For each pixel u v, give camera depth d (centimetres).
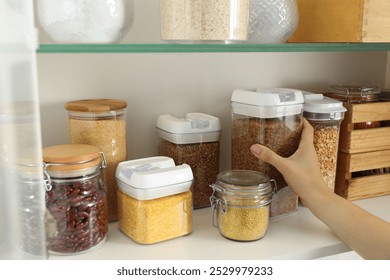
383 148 98
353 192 97
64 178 71
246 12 74
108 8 68
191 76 96
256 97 83
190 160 88
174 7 71
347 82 111
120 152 84
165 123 88
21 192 62
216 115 99
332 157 91
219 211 79
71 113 81
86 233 73
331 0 87
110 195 84
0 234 62
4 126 59
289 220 88
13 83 57
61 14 67
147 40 90
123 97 90
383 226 74
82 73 86
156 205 76
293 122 86
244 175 82
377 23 83
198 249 76
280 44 75
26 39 56
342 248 79
